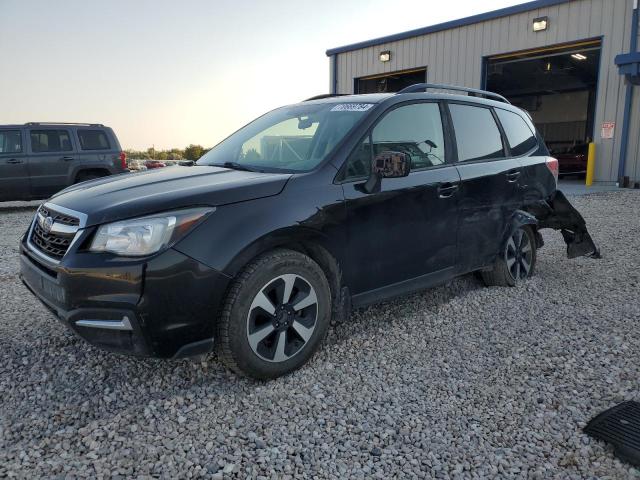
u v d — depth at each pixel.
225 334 2.70
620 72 13.91
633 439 2.34
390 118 3.59
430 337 3.58
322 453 2.29
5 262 5.92
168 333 2.55
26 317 3.86
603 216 9.31
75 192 3.13
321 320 3.08
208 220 2.64
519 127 4.92
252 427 2.48
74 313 2.58
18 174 11.09
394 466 2.21
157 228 2.54
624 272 5.30
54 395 2.74
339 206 3.12
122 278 2.48
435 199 3.72
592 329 3.71
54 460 2.21
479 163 4.22
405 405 2.69
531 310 4.12
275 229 2.81
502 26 17.06
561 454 2.29
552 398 2.76
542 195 4.86
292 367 2.99
